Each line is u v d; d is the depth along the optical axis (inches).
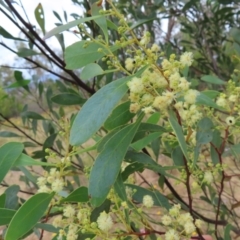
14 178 34.2
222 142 13.3
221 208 19.7
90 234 11.3
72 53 11.2
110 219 9.6
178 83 9.0
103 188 8.9
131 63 10.0
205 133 11.2
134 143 11.9
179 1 33.2
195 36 35.7
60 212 14.3
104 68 20.6
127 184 12.7
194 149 11.6
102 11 9.9
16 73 22.4
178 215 10.3
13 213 10.5
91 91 22.2
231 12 33.9
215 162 13.4
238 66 33.2
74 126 8.2
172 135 12.5
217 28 34.5
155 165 11.8
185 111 10.3
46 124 26.0
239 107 11.9
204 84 33.6
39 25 19.6
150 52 9.2
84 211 10.1
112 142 9.2
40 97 27.5
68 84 28.3
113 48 10.8
